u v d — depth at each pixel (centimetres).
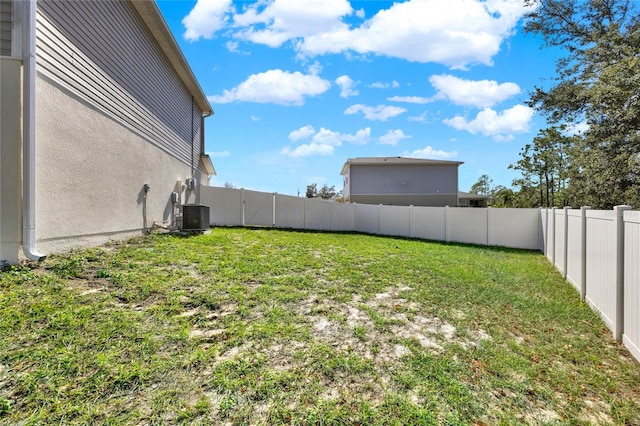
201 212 851
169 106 931
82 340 252
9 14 389
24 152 391
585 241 468
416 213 1394
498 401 221
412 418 197
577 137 1138
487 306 417
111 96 595
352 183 2505
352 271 555
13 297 308
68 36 472
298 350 269
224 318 322
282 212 1340
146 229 761
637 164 888
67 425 172
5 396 189
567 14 1059
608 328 362
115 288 367
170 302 346
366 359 263
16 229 390
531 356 289
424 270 602
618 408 222
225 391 210
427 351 284
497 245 1198
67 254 461
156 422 180
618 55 894
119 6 627
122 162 639
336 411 199
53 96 440
